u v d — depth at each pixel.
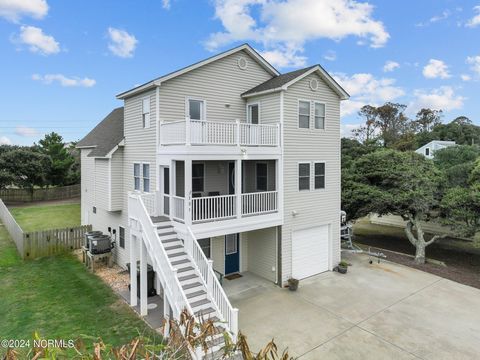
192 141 10.27
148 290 11.36
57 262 14.73
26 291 11.51
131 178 13.74
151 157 12.21
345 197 17.45
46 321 9.33
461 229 14.96
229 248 13.70
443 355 7.96
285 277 12.70
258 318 9.88
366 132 72.69
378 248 18.44
